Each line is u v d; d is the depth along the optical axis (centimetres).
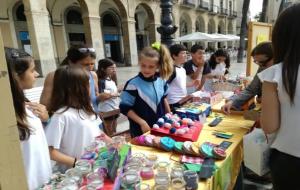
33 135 133
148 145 175
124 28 1727
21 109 125
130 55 1766
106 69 365
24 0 1138
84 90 169
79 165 131
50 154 154
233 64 1620
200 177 130
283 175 121
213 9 3061
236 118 240
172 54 285
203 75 360
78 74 167
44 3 1190
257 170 159
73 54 235
